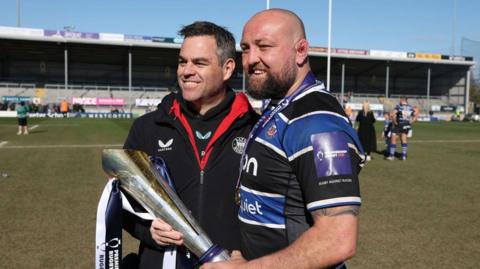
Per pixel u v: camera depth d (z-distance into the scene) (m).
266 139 1.56
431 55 51.03
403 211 5.80
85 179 7.95
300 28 1.63
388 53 49.56
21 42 41.81
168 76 52.88
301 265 1.34
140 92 49.31
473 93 67.75
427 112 51.12
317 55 47.22
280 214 1.53
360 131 11.84
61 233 4.67
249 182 1.62
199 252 1.71
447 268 3.79
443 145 16.56
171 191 1.83
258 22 1.60
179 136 2.23
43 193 6.70
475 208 6.00
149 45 43.53
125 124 27.62
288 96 1.61
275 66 1.57
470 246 4.38
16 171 8.84
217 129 2.17
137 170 1.80
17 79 48.28
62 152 12.29
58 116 39.97
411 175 9.02
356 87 58.06
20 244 4.31
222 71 2.15
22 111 19.28
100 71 51.00
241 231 1.70
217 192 2.14
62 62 49.78
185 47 2.12
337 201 1.34
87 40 42.16
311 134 1.42
